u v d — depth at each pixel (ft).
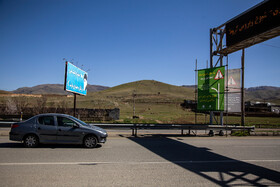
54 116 32.01
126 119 108.68
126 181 17.38
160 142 39.96
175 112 212.43
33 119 31.55
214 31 55.26
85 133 31.55
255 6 42.27
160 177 18.67
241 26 45.73
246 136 53.42
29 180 16.97
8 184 16.01
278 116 183.62
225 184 17.40
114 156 26.53
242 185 17.25
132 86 557.33
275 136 54.29
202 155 28.71
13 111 93.15
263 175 20.12
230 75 55.26
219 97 50.72
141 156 26.99
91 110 101.09
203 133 57.67
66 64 56.34
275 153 31.19
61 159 24.21
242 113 61.93
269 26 39.19
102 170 20.30
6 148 30.09
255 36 42.22
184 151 31.30
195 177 18.97
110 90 545.03
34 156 25.36
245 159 26.86
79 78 63.82
